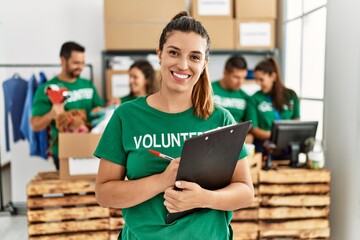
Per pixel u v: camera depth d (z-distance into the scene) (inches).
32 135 146.1
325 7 121.3
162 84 45.0
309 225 104.0
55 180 101.2
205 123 45.9
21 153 167.8
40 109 127.4
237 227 103.8
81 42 167.3
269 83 128.0
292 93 131.0
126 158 45.9
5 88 149.7
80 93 136.7
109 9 150.8
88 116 133.1
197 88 46.1
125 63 155.4
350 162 101.1
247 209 103.6
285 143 106.3
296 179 102.6
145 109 45.5
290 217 103.8
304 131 105.6
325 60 114.0
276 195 103.1
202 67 43.7
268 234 104.2
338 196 108.1
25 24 163.9
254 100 131.0
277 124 103.8
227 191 43.8
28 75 165.5
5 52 163.8
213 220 45.0
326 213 103.9
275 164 110.8
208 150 40.2
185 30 41.9
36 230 100.1
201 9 152.3
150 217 44.1
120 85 155.3
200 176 41.5
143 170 43.9
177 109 45.6
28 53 165.0
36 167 169.3
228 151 42.7
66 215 100.7
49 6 164.4
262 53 165.6
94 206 101.3
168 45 42.5
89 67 168.6
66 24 165.9
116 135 45.5
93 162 100.7
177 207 40.4
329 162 113.1
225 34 153.9
